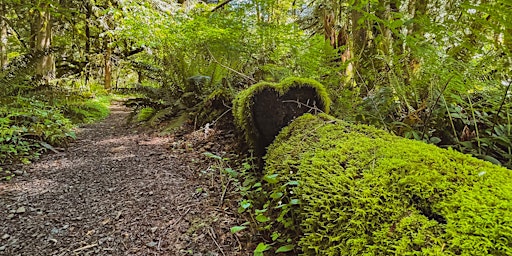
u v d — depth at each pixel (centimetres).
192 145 374
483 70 225
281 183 171
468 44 233
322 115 223
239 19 539
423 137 217
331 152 154
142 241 187
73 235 197
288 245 146
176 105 525
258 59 505
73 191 265
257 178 240
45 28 810
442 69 222
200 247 175
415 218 97
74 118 625
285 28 511
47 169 326
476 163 119
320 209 126
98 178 294
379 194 112
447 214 92
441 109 223
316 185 136
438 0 329
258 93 259
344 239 110
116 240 189
